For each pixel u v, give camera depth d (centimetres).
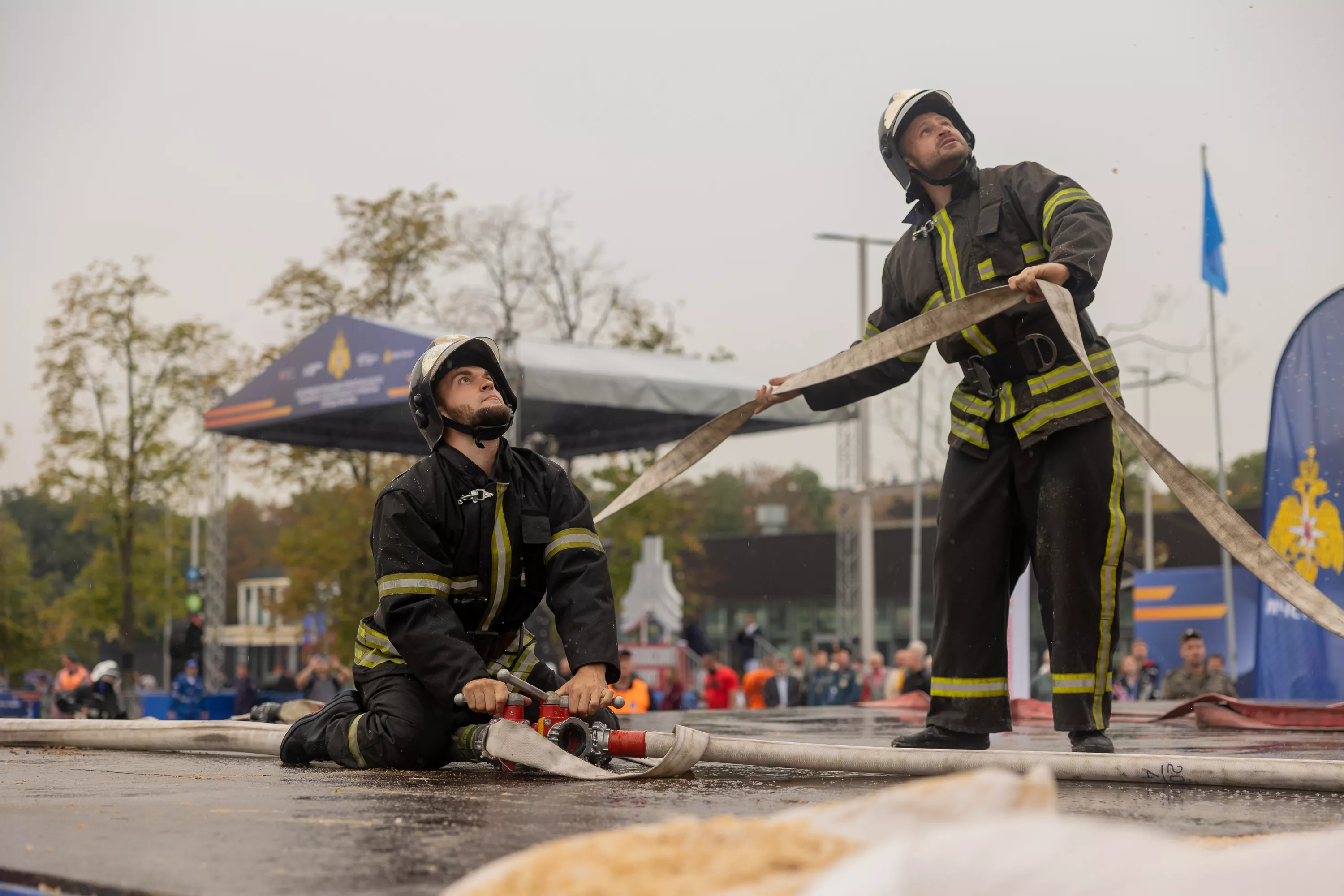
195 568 2614
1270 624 862
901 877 88
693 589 5250
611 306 3030
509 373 1681
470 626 373
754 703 1658
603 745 334
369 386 1670
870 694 1748
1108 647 358
